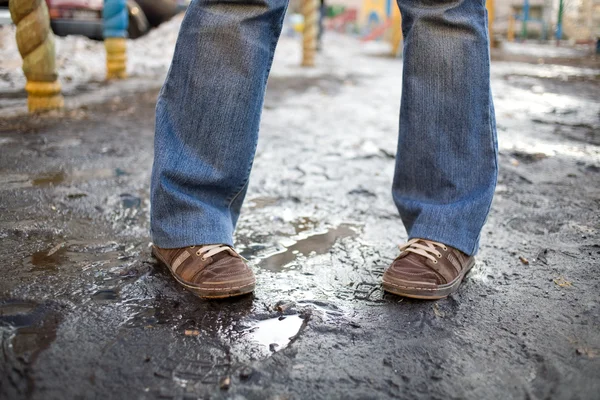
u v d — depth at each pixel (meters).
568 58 10.37
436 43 1.35
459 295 1.40
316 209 2.06
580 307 1.35
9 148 2.79
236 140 1.34
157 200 1.38
